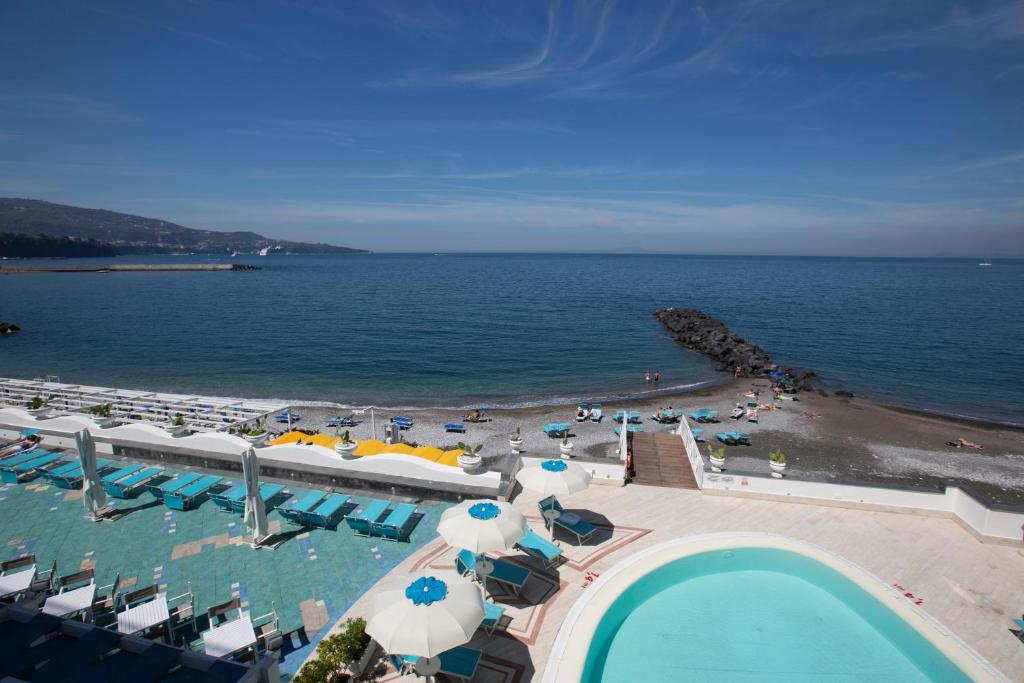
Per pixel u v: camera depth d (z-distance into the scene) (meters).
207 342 58.44
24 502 16.52
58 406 25.28
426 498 16.88
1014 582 12.77
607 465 17.84
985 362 53.19
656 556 13.47
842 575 12.85
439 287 128.62
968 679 9.83
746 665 10.56
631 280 158.50
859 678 10.20
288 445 18.28
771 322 77.44
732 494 17.11
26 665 8.10
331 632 11.12
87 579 11.93
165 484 16.66
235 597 12.25
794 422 34.47
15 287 119.75
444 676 9.96
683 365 51.72
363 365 49.50
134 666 7.93
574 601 12.10
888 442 31.06
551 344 59.84
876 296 114.06
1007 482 25.56
